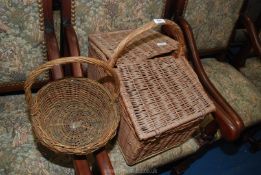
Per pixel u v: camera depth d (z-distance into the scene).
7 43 0.99
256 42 1.46
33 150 0.97
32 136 1.00
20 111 1.07
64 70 1.10
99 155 0.87
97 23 1.13
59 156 0.98
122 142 1.04
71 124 0.98
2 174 0.89
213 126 1.15
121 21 1.18
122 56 0.99
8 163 0.91
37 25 1.00
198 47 1.55
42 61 1.11
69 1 1.02
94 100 1.01
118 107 0.98
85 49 1.20
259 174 1.63
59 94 0.99
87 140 0.93
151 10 1.23
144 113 0.90
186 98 0.99
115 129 0.85
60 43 1.17
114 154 1.06
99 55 1.03
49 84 0.94
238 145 1.77
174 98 0.97
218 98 1.15
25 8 0.95
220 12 1.44
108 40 1.08
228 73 1.56
